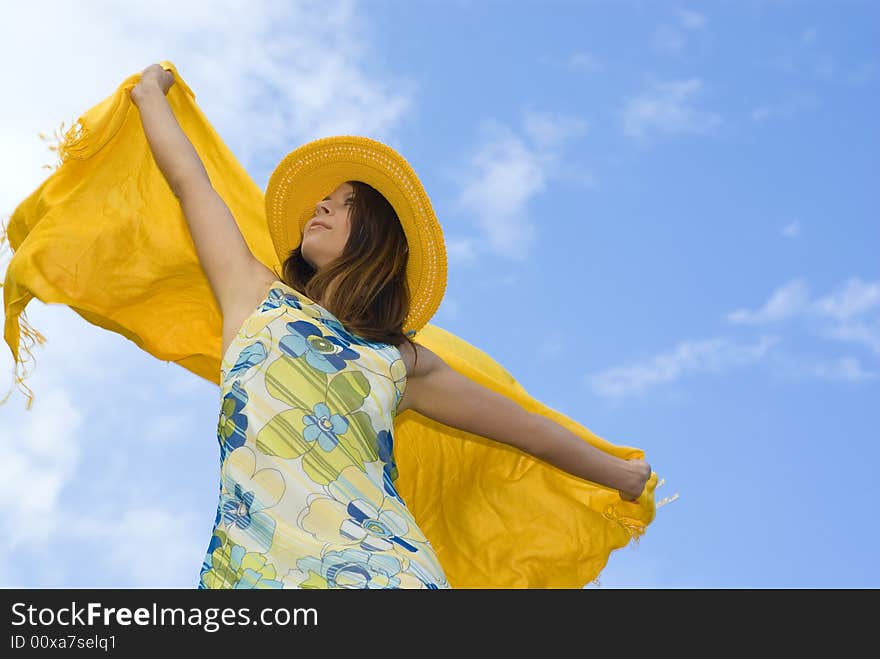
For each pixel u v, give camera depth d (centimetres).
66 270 311
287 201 329
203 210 293
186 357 327
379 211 316
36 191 316
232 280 283
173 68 333
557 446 318
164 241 325
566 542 359
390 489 260
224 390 255
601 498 362
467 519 361
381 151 317
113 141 325
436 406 307
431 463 362
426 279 323
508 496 364
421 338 366
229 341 271
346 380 267
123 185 324
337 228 312
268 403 252
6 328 298
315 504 240
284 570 229
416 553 245
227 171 352
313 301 290
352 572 230
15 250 321
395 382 280
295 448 247
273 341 264
